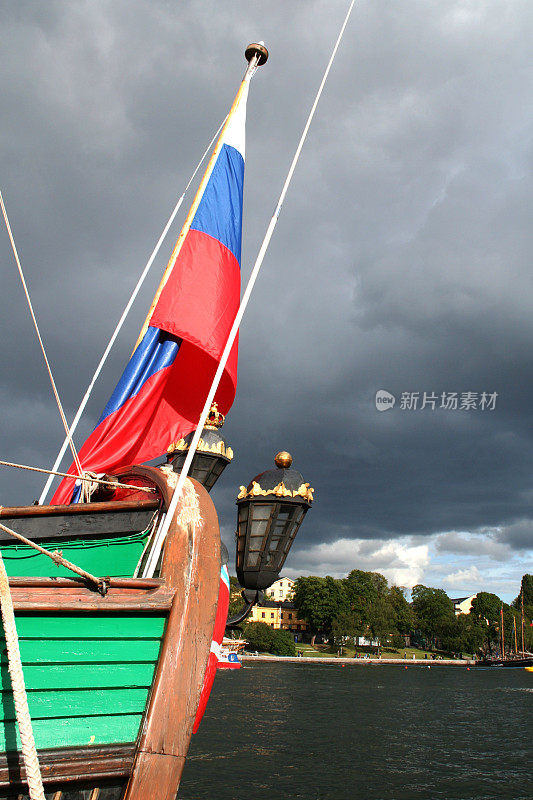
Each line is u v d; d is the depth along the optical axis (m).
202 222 10.95
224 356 6.52
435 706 62.44
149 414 10.08
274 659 142.38
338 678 96.94
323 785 27.73
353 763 33.09
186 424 10.95
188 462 5.90
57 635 4.63
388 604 169.75
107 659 4.75
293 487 7.78
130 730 4.76
